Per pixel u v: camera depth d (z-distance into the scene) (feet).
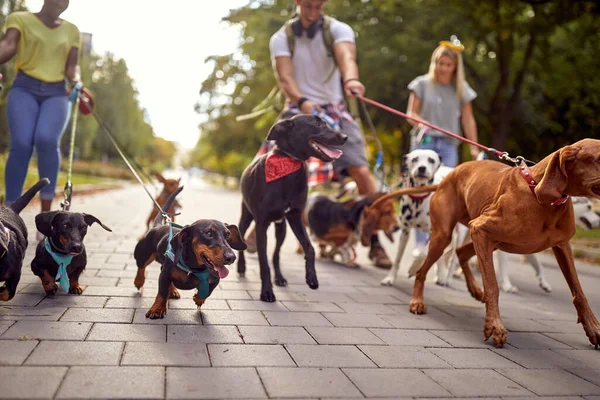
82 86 19.72
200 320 12.06
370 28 55.01
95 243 22.12
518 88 51.11
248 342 10.73
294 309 13.84
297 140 14.96
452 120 22.59
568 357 11.46
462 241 19.39
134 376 8.49
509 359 11.04
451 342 11.96
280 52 21.24
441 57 22.09
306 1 20.51
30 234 22.02
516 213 11.98
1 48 18.92
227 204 62.08
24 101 19.65
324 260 23.54
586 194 10.93
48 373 8.32
